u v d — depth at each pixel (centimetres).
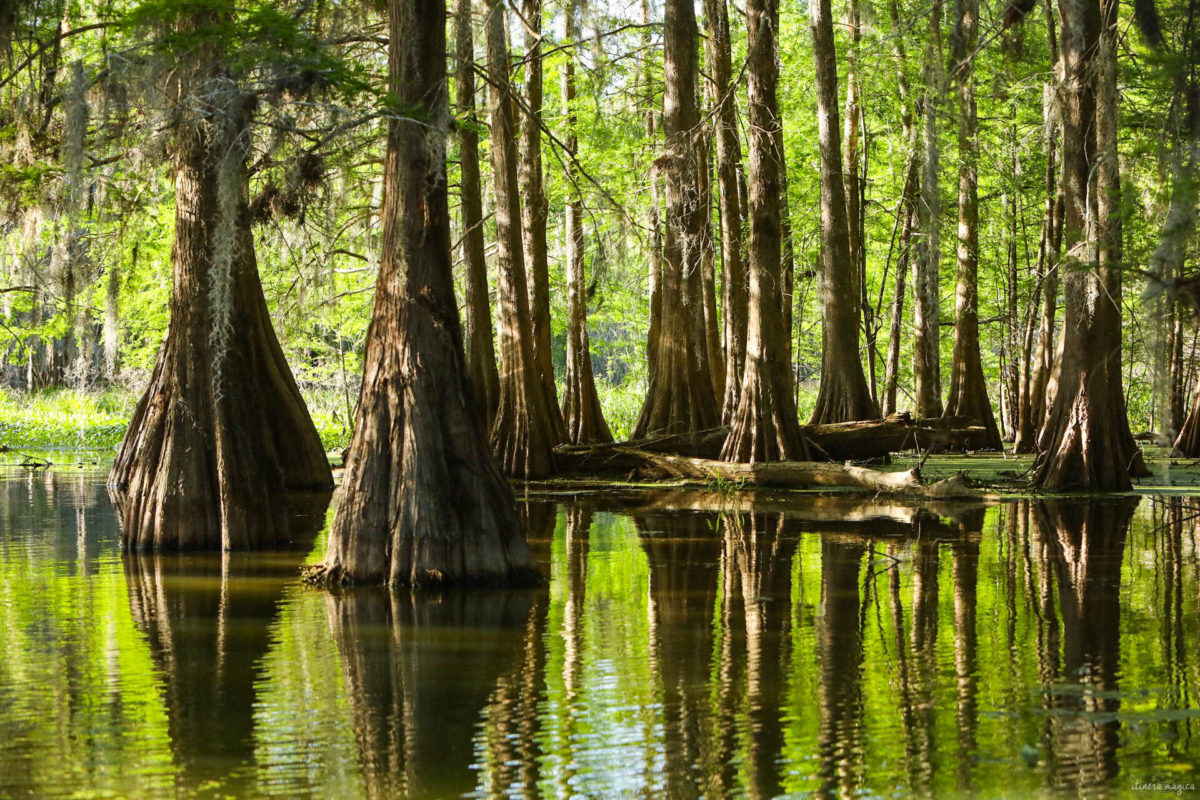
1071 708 608
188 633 798
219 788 504
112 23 1088
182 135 1154
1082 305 1703
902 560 1091
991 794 490
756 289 1883
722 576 1018
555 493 1814
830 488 1834
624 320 3591
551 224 3259
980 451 2681
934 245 1091
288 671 695
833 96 2281
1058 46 1761
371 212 1923
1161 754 538
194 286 1197
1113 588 938
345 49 1316
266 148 1255
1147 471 1936
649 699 632
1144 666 689
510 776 516
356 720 598
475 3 1911
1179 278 747
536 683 666
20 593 953
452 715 605
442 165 976
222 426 1202
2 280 2327
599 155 2483
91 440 3212
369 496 992
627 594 939
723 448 1930
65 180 1345
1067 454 1714
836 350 2305
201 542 1198
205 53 1041
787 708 614
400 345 986
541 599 923
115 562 1118
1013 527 1334
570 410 2464
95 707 622
